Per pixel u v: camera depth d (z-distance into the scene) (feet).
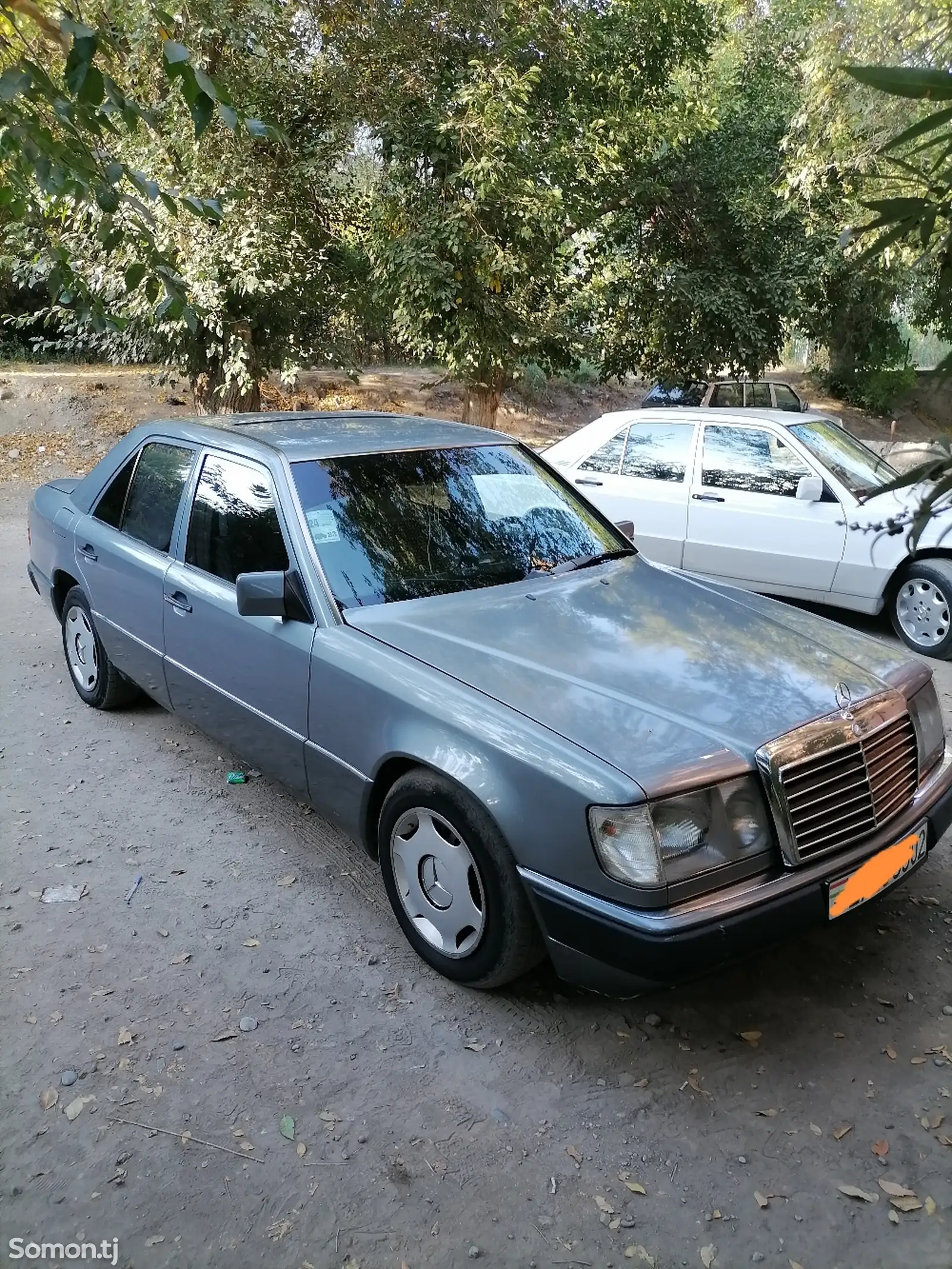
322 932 11.28
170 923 11.39
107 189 10.28
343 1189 7.88
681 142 41.22
